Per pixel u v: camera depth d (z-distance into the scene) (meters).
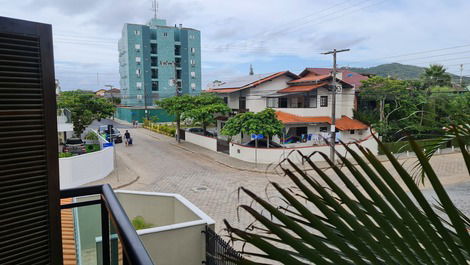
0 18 1.83
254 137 19.86
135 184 16.09
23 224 1.93
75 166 15.12
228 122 21.33
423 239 0.96
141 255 1.26
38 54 1.95
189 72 54.75
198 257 7.02
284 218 0.97
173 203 8.80
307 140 24.67
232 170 18.88
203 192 14.57
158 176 17.61
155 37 52.91
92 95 29.03
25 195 1.93
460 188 14.91
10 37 1.87
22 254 1.94
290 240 0.94
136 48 50.91
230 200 13.36
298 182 1.06
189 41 54.38
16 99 1.88
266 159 20.03
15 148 1.89
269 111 20.23
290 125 24.95
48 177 2.00
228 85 33.09
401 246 0.97
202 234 7.00
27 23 1.92
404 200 1.01
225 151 24.62
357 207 1.04
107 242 2.40
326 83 25.72
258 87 28.36
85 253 4.23
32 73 1.94
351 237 0.97
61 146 22.94
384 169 1.06
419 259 0.95
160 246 6.67
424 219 0.98
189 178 17.11
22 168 1.92
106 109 28.89
